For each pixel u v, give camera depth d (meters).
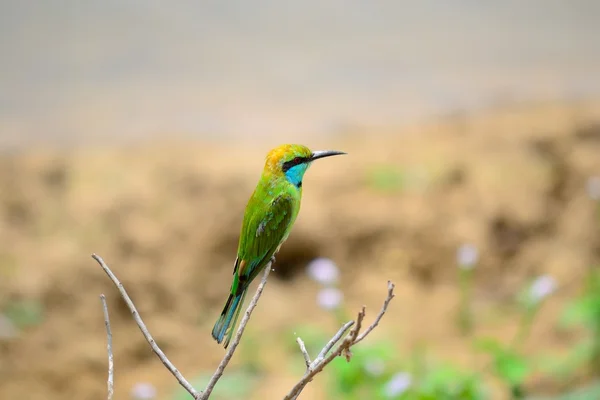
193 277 13.12
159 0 26.86
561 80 20.94
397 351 11.56
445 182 15.06
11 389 11.29
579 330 11.93
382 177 15.33
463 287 12.73
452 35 24.78
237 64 22.41
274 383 11.43
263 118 18.92
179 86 20.91
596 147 16.12
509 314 12.73
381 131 17.94
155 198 14.59
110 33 24.27
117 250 13.45
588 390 10.04
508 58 22.66
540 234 14.06
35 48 23.09
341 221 14.02
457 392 9.12
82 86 20.83
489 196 14.60
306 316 12.79
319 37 24.48
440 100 19.81
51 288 12.67
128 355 11.98
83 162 16.41
